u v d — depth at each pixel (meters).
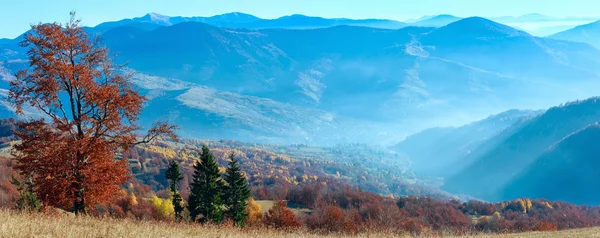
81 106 24.92
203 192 56.16
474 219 106.31
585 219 111.31
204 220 54.69
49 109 24.58
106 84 25.34
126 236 14.23
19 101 23.94
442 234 28.55
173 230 18.56
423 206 98.56
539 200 132.75
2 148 125.31
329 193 107.38
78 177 24.08
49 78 23.69
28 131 24.08
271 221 57.31
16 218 15.20
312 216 66.81
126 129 25.17
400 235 27.19
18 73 23.91
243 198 59.34
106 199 24.95
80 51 25.09
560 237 25.91
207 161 56.81
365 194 105.88
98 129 24.42
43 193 23.19
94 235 13.68
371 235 26.05
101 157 24.09
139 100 25.55
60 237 12.67
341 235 27.42
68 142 23.53
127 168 26.05
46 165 23.05
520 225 90.44
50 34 23.72
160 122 26.42
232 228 23.12
